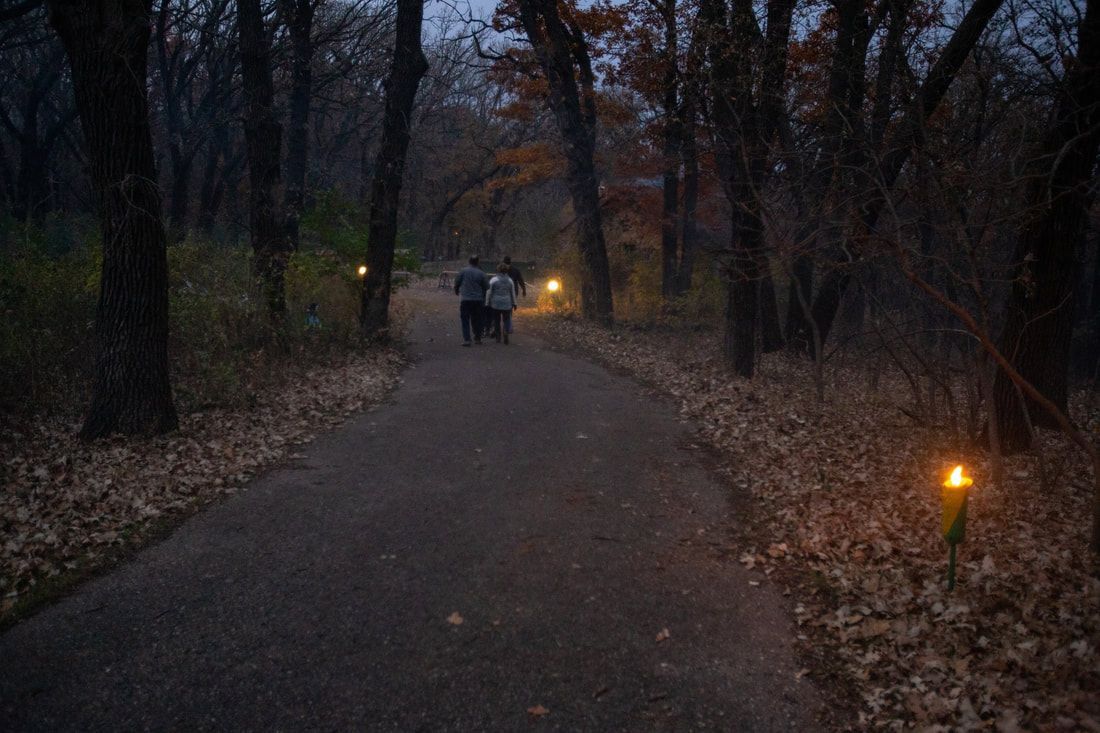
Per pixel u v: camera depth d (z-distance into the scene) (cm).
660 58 1571
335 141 3581
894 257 736
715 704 352
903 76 843
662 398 1111
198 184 4019
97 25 692
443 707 345
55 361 932
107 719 333
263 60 1306
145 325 770
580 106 2206
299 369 1161
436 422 910
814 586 479
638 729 332
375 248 1453
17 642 396
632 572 498
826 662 391
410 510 606
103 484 636
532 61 2188
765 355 1641
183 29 2416
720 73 1202
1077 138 561
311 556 514
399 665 379
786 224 935
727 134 1231
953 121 759
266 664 379
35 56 2555
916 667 377
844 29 1216
